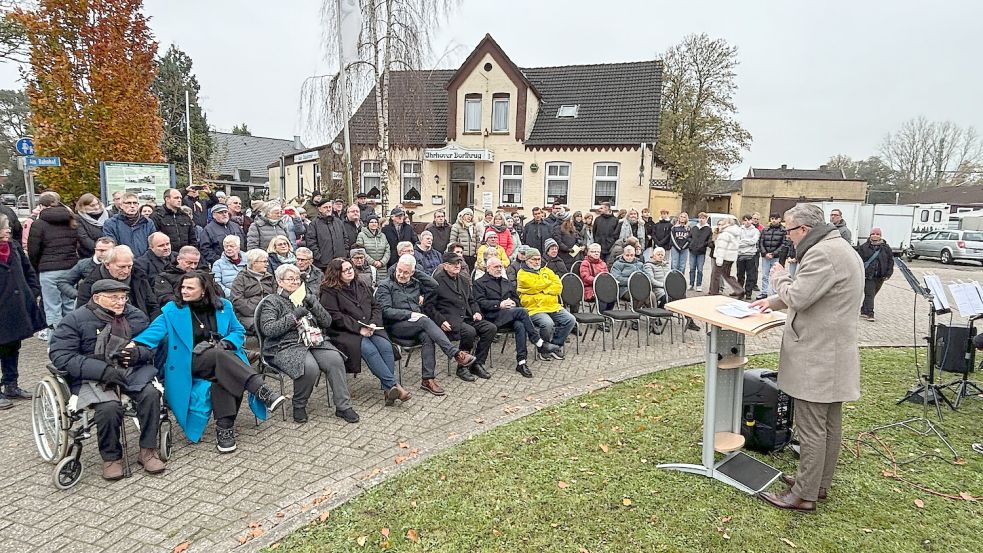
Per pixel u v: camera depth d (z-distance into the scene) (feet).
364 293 18.10
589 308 29.04
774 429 13.35
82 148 41.47
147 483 12.07
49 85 40.68
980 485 12.17
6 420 15.20
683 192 96.17
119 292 13.07
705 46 91.04
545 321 22.41
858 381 10.44
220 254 23.94
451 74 73.92
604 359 22.91
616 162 62.90
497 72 65.05
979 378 20.01
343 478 12.23
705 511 10.94
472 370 20.17
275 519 10.58
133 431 14.89
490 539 9.99
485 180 67.10
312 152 54.75
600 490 11.71
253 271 19.69
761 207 124.16
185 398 13.50
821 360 10.24
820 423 10.54
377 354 16.89
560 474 12.39
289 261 22.24
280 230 25.03
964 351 16.80
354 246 26.17
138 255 21.18
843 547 9.89
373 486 11.79
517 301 21.59
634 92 66.64
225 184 108.37
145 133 44.60
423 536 10.06
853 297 10.10
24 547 9.73
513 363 22.24
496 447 13.76
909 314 34.73
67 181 41.01
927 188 157.48
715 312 11.56
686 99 92.73
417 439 14.47
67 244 21.11
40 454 12.76
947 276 60.03
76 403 11.67
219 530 10.32
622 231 35.06
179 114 86.38
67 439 11.64
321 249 25.26
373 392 18.26
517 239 32.55
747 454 13.28
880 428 15.21
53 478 11.66
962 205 135.54
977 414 16.31
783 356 10.84
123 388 12.59
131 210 21.29
